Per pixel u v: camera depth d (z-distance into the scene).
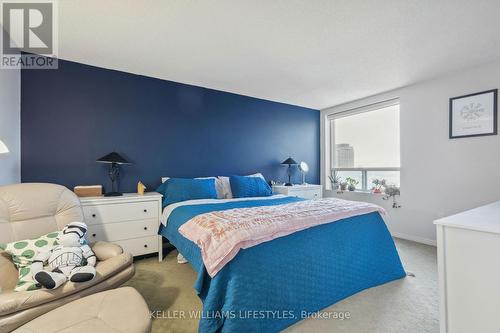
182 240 1.92
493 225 1.01
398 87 3.43
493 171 2.65
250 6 1.74
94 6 1.73
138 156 3.02
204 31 2.06
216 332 1.34
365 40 2.20
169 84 3.24
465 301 1.05
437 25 1.96
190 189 2.86
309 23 1.94
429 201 3.15
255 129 3.99
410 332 1.49
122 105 2.93
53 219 1.77
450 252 1.10
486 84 2.68
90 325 0.99
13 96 2.24
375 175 3.93
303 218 1.76
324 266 1.77
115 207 2.40
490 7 1.72
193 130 3.42
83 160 2.71
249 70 2.89
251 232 1.47
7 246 1.45
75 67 2.67
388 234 2.23
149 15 1.84
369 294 1.91
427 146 3.17
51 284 1.19
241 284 1.39
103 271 1.41
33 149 2.46
